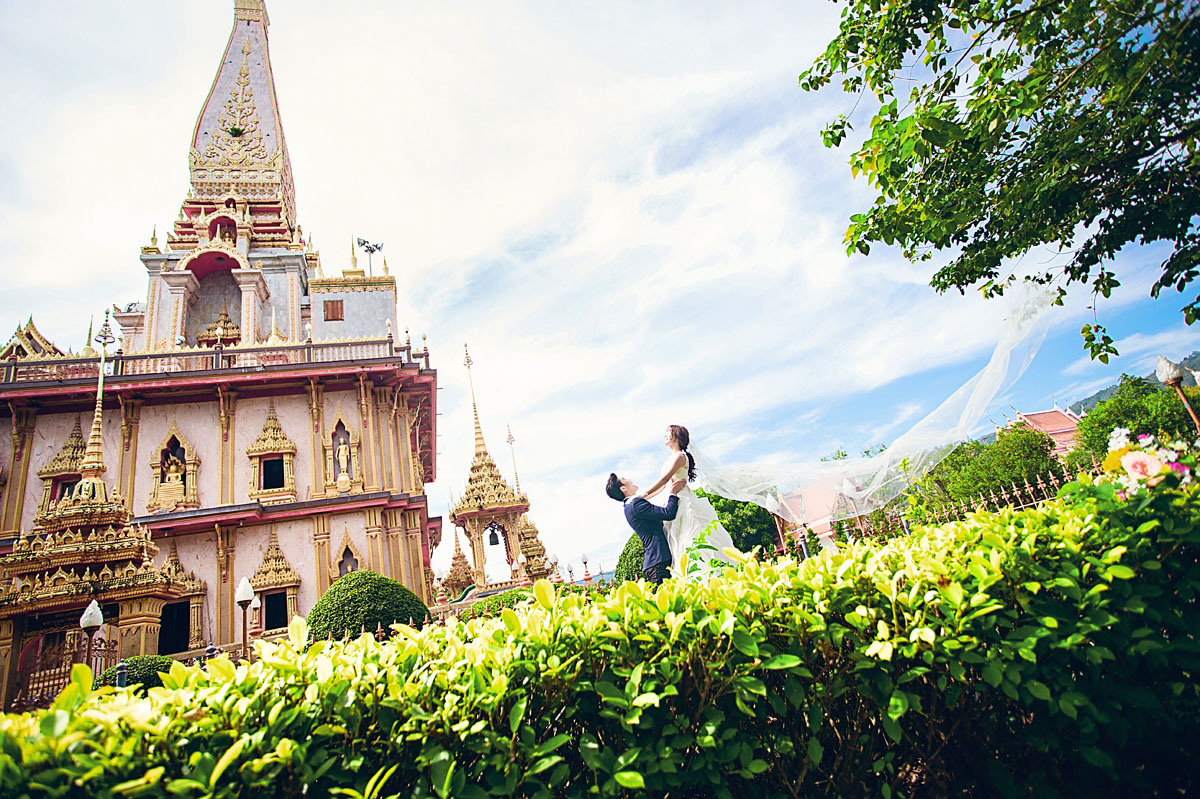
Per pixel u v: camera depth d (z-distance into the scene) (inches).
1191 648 108.0
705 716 107.3
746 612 115.0
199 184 1177.4
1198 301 198.5
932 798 114.2
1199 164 181.0
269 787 89.3
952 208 206.7
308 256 1230.3
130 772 82.4
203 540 805.9
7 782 74.2
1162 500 118.3
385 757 100.4
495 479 1286.9
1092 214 203.5
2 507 780.6
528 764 97.2
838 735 118.4
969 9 194.1
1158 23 156.5
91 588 535.5
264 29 1358.3
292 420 901.8
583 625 112.3
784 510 303.7
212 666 107.1
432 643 123.6
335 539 838.5
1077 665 117.7
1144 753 112.9
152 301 1033.5
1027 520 127.3
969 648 107.3
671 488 250.4
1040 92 183.9
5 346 981.2
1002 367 255.9
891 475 290.4
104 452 831.7
